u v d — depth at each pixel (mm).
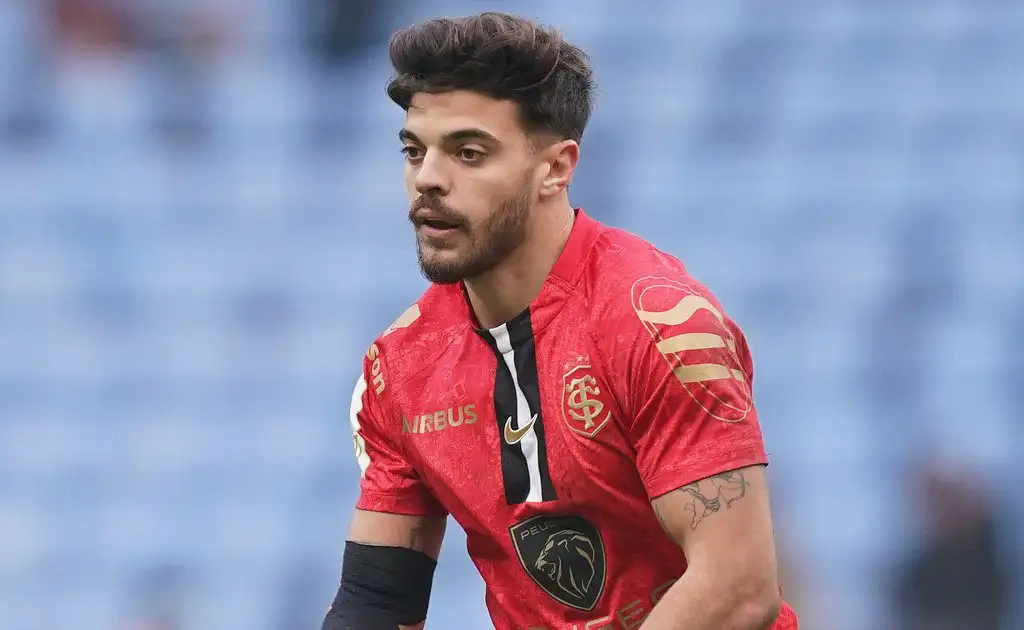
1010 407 28234
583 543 9047
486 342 9164
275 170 33969
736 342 8820
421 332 9562
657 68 34062
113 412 31109
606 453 8703
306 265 32500
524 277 8977
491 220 8680
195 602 28344
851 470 27625
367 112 34531
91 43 35875
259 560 28750
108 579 29125
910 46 33594
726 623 8180
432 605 25094
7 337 32094
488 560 9500
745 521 8234
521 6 35219
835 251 30828
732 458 8281
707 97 33562
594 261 8969
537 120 8734
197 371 31406
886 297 29938
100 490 30078
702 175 32344
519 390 9000
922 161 31984
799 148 32500
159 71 35375
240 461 30016
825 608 25141
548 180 8914
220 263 32812
